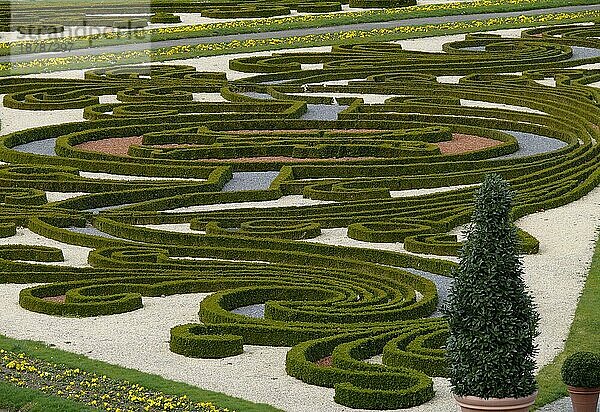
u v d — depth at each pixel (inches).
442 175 2519.7
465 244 1253.7
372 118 3161.9
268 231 2112.5
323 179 2556.6
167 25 4677.7
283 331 1576.0
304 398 1379.2
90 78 3782.0
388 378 1392.7
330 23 4672.7
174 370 1480.1
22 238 2132.1
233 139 2874.0
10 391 1362.0
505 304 1228.5
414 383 1381.6
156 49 4220.0
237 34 4522.6
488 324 1226.0
